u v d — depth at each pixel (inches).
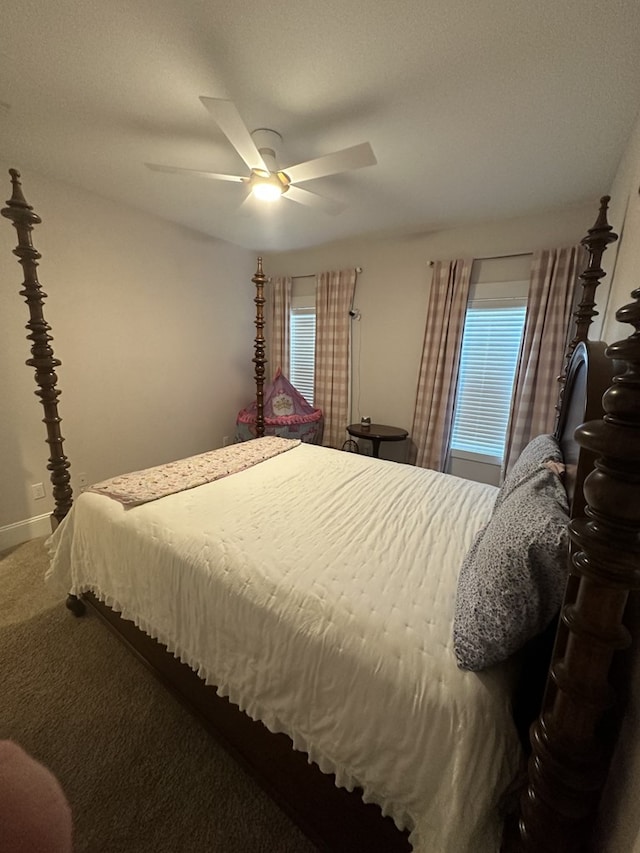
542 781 24.3
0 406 94.7
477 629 31.9
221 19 47.4
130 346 122.2
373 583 42.9
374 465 91.9
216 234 140.4
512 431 119.5
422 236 130.9
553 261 107.4
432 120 67.1
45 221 97.0
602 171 83.7
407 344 139.7
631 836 20.0
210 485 74.4
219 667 45.5
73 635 68.7
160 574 51.9
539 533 31.7
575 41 49.2
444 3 44.4
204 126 70.8
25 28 48.6
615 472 18.6
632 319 17.4
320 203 84.4
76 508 66.4
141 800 44.2
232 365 161.3
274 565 46.2
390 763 32.2
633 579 19.0
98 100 63.5
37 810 22.5
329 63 54.1
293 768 41.1
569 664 22.6
